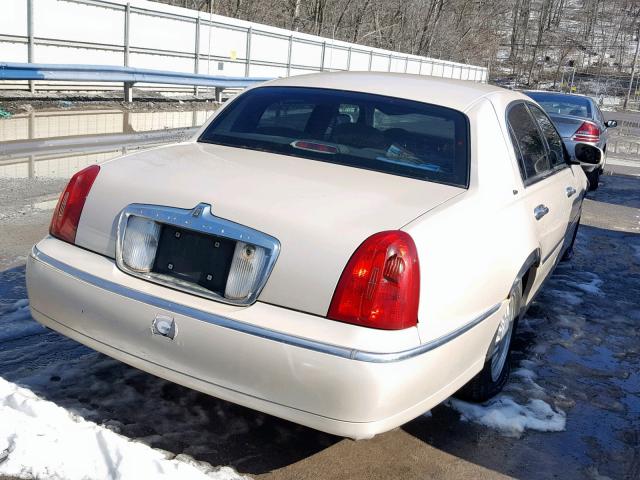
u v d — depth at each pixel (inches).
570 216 216.8
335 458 125.3
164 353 111.5
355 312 102.6
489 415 144.3
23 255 214.2
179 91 829.2
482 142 142.2
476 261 121.9
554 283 251.1
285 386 103.6
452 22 2268.7
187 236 113.7
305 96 156.6
